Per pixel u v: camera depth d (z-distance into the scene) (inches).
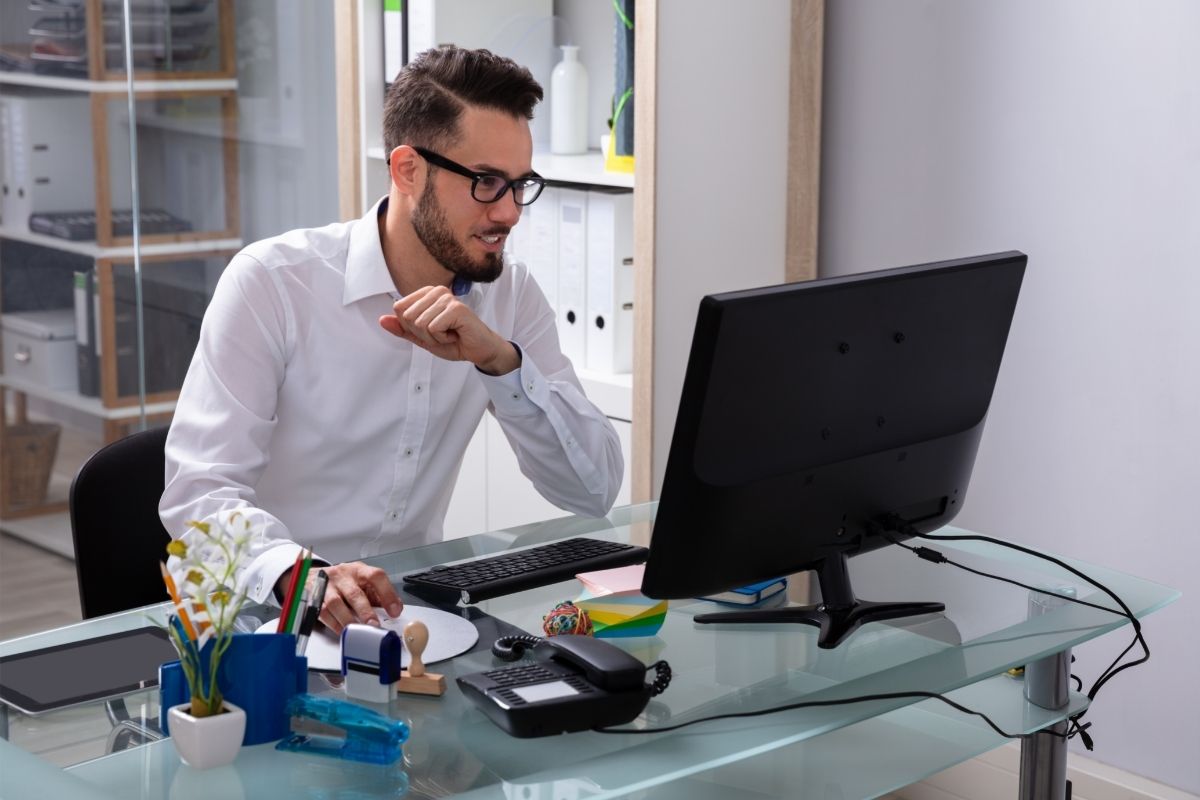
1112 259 99.3
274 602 62.9
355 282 78.2
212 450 73.3
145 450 76.7
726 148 108.7
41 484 140.6
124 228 134.8
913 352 60.5
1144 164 96.7
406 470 81.5
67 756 49.3
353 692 53.6
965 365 63.6
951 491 66.5
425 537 84.7
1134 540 100.8
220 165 133.3
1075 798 103.7
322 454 80.1
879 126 111.7
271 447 79.5
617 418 113.1
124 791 46.6
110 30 131.4
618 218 112.6
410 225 76.7
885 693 54.1
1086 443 102.7
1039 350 104.6
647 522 77.0
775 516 58.3
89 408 138.6
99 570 74.2
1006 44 102.9
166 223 134.4
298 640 54.2
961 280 61.4
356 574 60.4
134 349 136.7
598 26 125.2
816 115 111.3
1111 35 97.1
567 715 50.6
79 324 137.3
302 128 131.5
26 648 59.6
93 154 134.3
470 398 83.7
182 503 71.7
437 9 119.0
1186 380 96.5
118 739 50.8
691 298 109.4
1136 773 102.4
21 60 134.4
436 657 56.7
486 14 122.0
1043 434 105.2
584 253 115.5
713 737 50.7
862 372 58.6
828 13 113.3
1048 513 105.7
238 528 50.3
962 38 105.3
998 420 108.0
